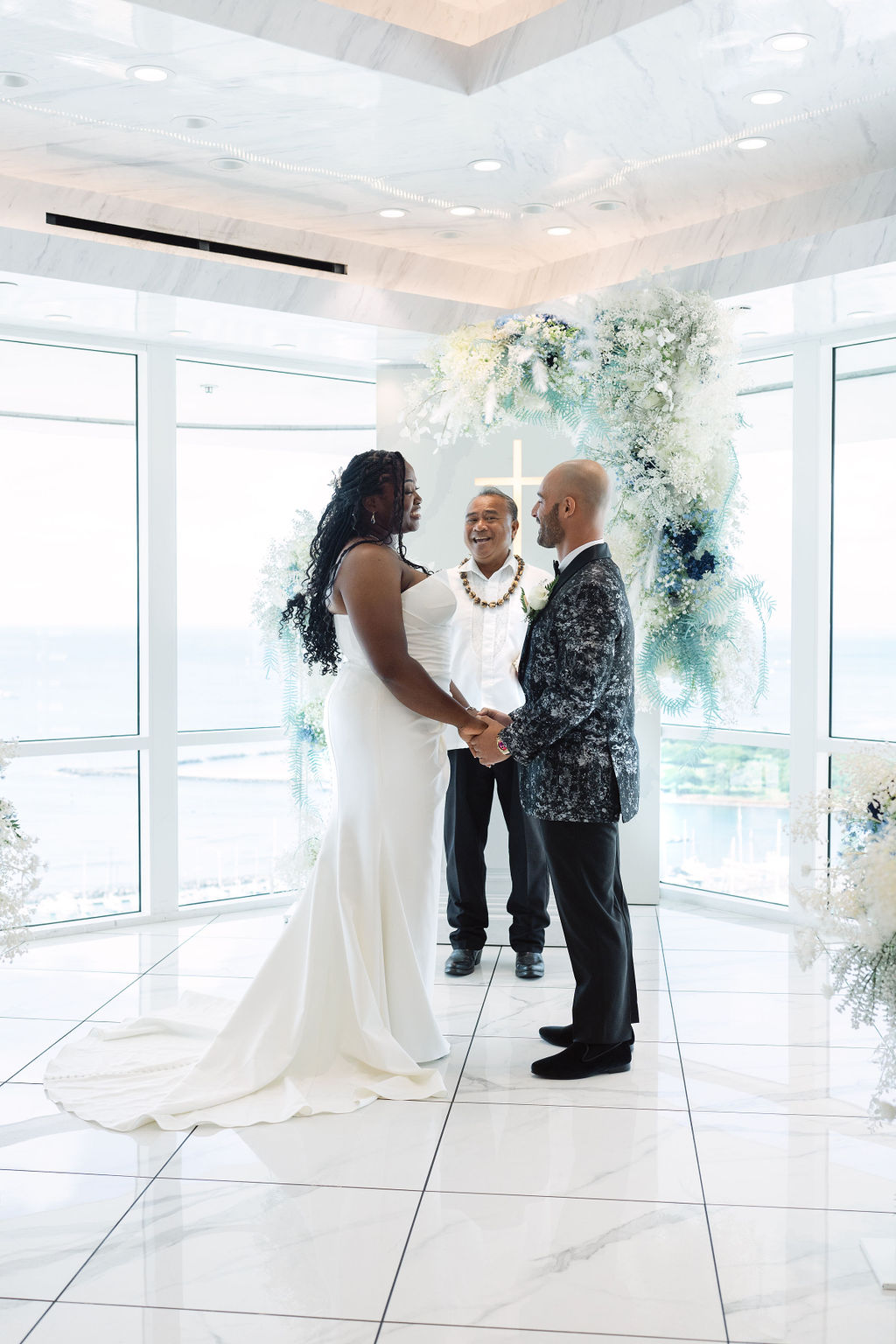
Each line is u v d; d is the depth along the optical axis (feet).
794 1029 12.22
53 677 16.66
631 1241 7.88
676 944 15.64
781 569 17.34
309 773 16.75
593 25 9.97
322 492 18.75
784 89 10.91
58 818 16.71
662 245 15.24
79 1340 6.78
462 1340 6.75
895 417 15.76
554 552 15.93
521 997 13.55
